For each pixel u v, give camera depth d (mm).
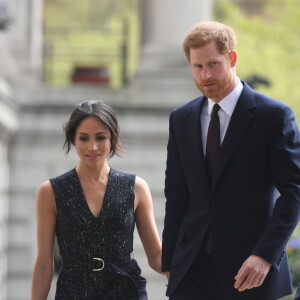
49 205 19531
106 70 53531
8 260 50125
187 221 19562
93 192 19500
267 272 18203
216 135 19188
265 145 18797
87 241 19297
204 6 51281
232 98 19141
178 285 19328
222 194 18922
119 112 50219
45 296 19812
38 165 50312
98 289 19250
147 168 49969
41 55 56156
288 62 81562
